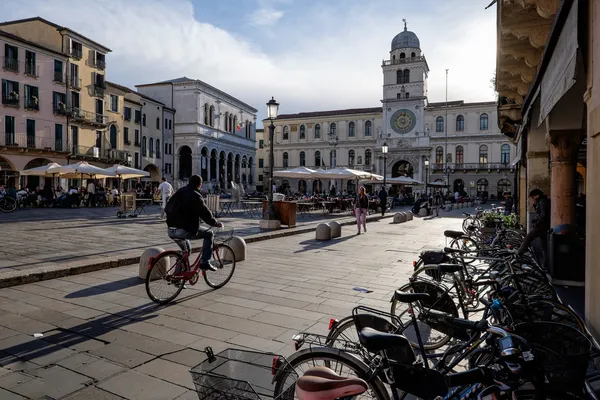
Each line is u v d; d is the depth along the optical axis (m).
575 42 4.16
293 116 80.25
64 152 40.16
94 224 17.00
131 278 7.66
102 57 46.00
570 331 2.96
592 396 2.55
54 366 4.08
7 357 4.27
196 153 59.03
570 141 7.95
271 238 14.12
